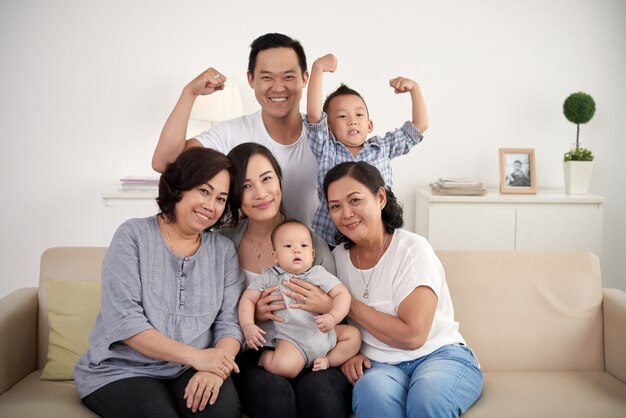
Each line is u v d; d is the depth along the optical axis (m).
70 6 3.95
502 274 2.23
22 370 2.12
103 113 4.02
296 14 4.00
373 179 2.00
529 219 3.68
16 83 3.98
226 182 1.92
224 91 3.72
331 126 2.46
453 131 4.10
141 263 1.87
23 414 1.78
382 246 2.04
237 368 1.82
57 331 2.11
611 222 4.18
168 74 4.02
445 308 2.04
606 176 4.14
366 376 1.85
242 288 2.03
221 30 4.00
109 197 3.65
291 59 2.27
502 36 4.04
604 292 2.24
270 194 2.01
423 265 1.95
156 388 1.77
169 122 2.21
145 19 3.98
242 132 2.40
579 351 2.18
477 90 4.07
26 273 4.12
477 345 2.18
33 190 4.06
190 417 1.73
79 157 4.05
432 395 1.72
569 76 4.07
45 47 3.97
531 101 4.08
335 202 2.00
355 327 2.01
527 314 2.19
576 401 1.88
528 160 3.93
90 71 3.99
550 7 4.02
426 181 4.14
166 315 1.87
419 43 4.04
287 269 1.99
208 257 1.97
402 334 1.87
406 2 4.01
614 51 4.05
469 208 3.68
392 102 4.07
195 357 1.78
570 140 4.11
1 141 4.02
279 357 1.89
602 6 4.02
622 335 2.08
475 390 1.86
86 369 1.84
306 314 1.93
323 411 1.76
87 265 2.28
